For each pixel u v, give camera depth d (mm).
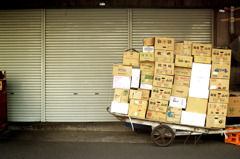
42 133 6738
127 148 5434
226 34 7148
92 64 7098
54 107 7094
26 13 7102
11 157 4883
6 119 6965
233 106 5828
